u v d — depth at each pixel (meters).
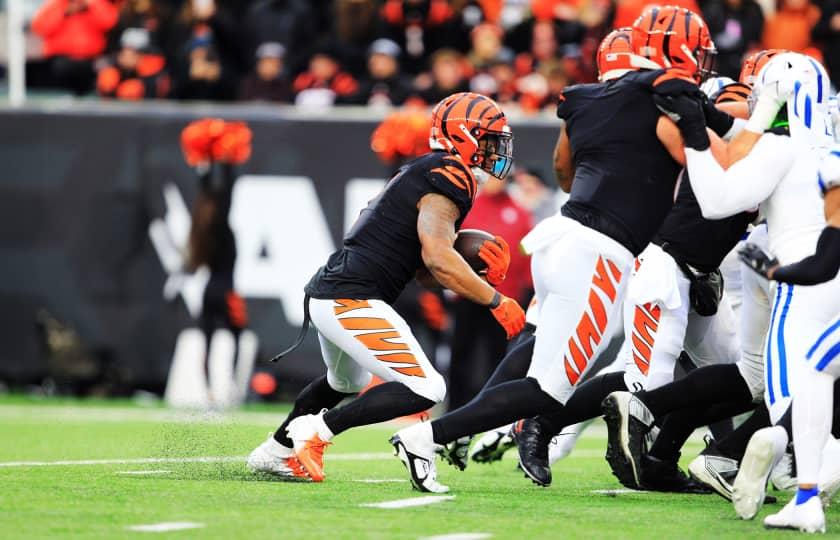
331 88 38.56
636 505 17.45
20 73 39.81
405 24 39.91
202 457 22.44
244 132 35.12
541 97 36.31
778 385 15.84
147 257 35.75
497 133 18.31
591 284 17.25
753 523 15.72
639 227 17.30
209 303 35.25
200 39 39.38
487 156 18.36
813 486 15.09
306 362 35.09
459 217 18.16
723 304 20.02
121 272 35.84
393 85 37.66
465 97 18.45
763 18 38.19
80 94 42.38
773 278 14.76
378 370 18.12
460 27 40.03
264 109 35.25
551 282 17.44
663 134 17.14
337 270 18.30
